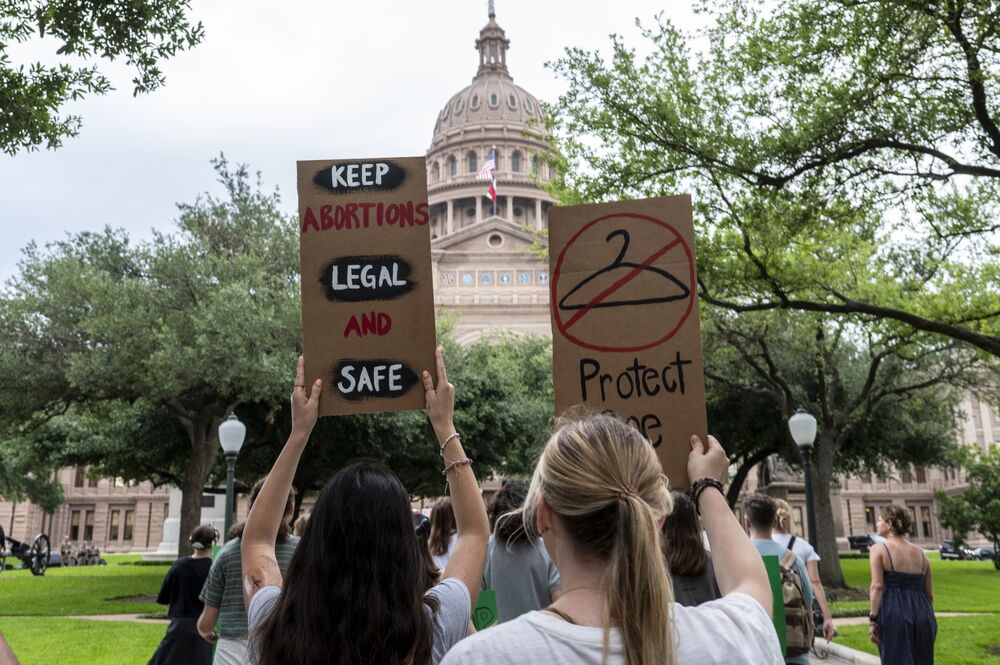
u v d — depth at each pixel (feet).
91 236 87.35
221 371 78.23
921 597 24.22
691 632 5.71
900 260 69.87
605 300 10.89
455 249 298.15
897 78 43.93
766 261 51.90
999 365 86.79
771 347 95.55
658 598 5.52
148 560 163.32
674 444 10.38
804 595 18.81
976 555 185.57
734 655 5.63
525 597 15.49
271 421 87.76
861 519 273.33
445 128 411.54
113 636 49.37
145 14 33.83
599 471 5.92
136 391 83.30
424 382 10.00
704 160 48.24
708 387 100.83
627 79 50.16
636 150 50.29
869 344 78.84
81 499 268.21
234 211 91.71
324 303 10.51
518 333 284.20
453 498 9.20
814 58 44.29
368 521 7.36
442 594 8.18
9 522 249.14
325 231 10.71
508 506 16.89
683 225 10.85
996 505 127.24
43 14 33.27
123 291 79.36
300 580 7.34
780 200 48.65
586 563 5.92
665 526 14.75
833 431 87.76
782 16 44.96
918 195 46.75
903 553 24.44
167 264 82.07
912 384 98.63
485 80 413.59
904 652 23.70
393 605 7.25
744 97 46.75
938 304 51.44
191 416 88.94
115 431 105.60
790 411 87.92
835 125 44.19
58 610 67.10
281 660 7.14
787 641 17.71
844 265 65.41
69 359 78.89
